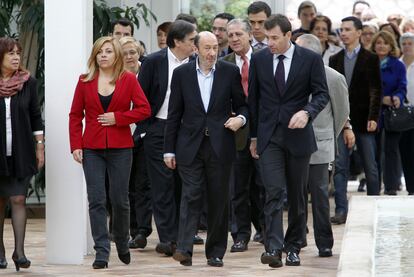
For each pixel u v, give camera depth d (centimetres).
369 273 1373
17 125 2044
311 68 2042
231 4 3519
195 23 2639
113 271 2053
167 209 2281
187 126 2053
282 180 2041
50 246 2175
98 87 2077
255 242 2508
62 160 2162
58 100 2156
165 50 2308
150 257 2273
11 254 2341
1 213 2106
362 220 1866
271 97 2050
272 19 2047
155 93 2289
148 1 3444
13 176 2052
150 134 2281
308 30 3262
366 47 3294
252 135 2091
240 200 2352
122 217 2109
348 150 2831
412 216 2047
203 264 2144
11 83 2055
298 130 2034
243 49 2381
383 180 3353
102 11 3020
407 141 3284
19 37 3123
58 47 2156
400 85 3172
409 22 3766
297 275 1978
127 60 2411
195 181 2055
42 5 3041
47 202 2172
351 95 2870
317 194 2223
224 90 2053
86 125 2083
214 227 2084
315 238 2252
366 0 3953
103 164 2083
